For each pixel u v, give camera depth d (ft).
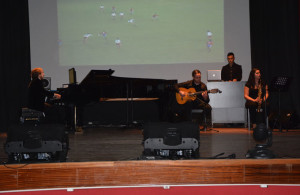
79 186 10.34
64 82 26.78
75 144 16.08
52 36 26.76
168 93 23.21
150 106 27.37
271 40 25.62
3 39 26.53
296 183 10.30
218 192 9.73
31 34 26.84
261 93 21.09
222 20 26.05
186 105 20.92
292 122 21.04
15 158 10.80
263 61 25.75
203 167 10.42
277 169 10.33
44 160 10.94
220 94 23.09
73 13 26.61
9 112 26.63
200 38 26.23
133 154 13.38
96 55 26.58
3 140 19.39
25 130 10.46
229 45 26.32
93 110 27.37
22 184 10.20
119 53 26.53
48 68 26.81
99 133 20.84
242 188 10.03
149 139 10.63
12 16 26.61
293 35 25.27
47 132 10.50
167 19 26.32
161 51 26.40
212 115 23.94
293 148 14.05
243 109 23.75
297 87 25.18
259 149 10.92
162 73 26.48
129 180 10.44
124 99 23.77
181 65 26.37
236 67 24.31
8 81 26.63
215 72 23.71
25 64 26.78
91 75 20.81
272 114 21.90
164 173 10.44
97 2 26.43
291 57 25.32
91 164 10.39
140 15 26.32
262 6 25.73
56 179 10.29
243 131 21.04
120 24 26.45
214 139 17.19
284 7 25.38
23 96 26.81
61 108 23.90
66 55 26.71
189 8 26.17
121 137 18.65
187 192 9.78
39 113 19.48
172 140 10.47
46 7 26.71
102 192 9.90
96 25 26.53
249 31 26.21
